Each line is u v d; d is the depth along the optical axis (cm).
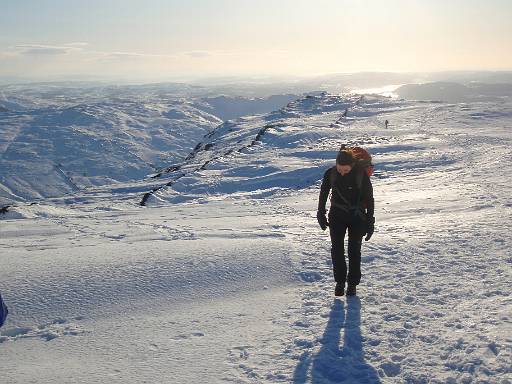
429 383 376
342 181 553
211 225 1119
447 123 4166
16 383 404
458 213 1062
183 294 607
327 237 872
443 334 452
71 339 501
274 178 2462
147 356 447
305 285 628
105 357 452
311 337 464
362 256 721
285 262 703
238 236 937
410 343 442
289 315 525
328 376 399
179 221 1284
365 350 434
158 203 2228
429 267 659
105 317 554
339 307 538
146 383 395
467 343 428
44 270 688
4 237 1209
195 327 509
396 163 2384
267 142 3791
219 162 3044
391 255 725
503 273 609
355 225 554
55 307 577
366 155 561
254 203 1695
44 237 1146
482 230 840
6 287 629
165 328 511
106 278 652
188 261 709
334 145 3259
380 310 523
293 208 1447
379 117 4881
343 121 4734
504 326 454
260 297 590
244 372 408
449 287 578
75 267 696
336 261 562
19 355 471
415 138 3288
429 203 1223
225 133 6675
